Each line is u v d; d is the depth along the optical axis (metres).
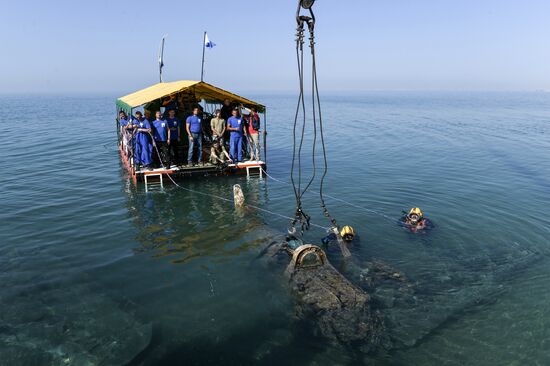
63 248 10.36
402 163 21.16
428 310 7.58
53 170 19.27
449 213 12.91
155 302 7.88
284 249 9.74
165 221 12.33
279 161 22.06
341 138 31.67
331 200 14.41
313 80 7.56
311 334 6.87
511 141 29.39
